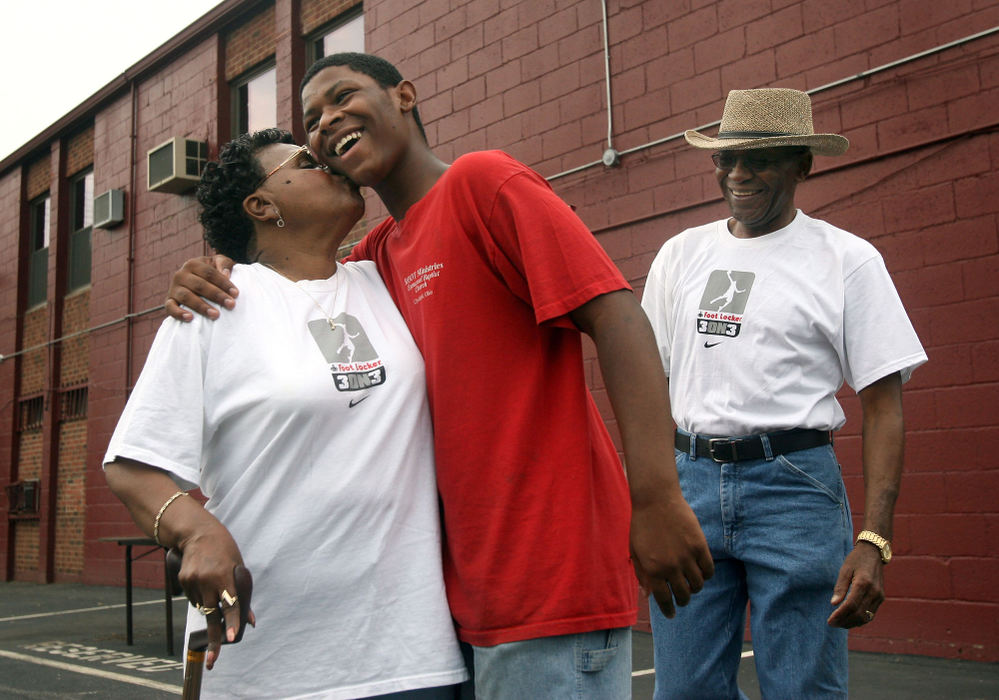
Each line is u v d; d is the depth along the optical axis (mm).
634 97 6094
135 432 1376
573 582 1380
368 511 1449
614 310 1356
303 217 1648
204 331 1466
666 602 1323
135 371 10961
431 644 1452
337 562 1432
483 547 1416
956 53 4660
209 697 1427
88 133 12695
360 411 1475
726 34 5625
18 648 6387
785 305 2334
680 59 5852
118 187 11680
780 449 2258
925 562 4594
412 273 1591
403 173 1698
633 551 1312
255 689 1418
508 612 1379
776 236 2449
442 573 1515
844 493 2299
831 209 5102
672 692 2357
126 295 11211
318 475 1442
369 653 1432
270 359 1462
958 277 4590
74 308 12422
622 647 1452
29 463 13055
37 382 13008
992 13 4555
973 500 4453
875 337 2273
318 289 1592
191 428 1419
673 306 2574
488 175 1479
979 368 4484
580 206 6371
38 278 13656
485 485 1428
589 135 6344
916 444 4672
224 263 1564
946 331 4613
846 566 2133
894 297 2309
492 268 1494
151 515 1316
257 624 1428
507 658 1375
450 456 1464
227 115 10328
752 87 5484
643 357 1340
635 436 1312
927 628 4566
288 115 9234
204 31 10508
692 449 2389
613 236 6152
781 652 2217
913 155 4797
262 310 1516
